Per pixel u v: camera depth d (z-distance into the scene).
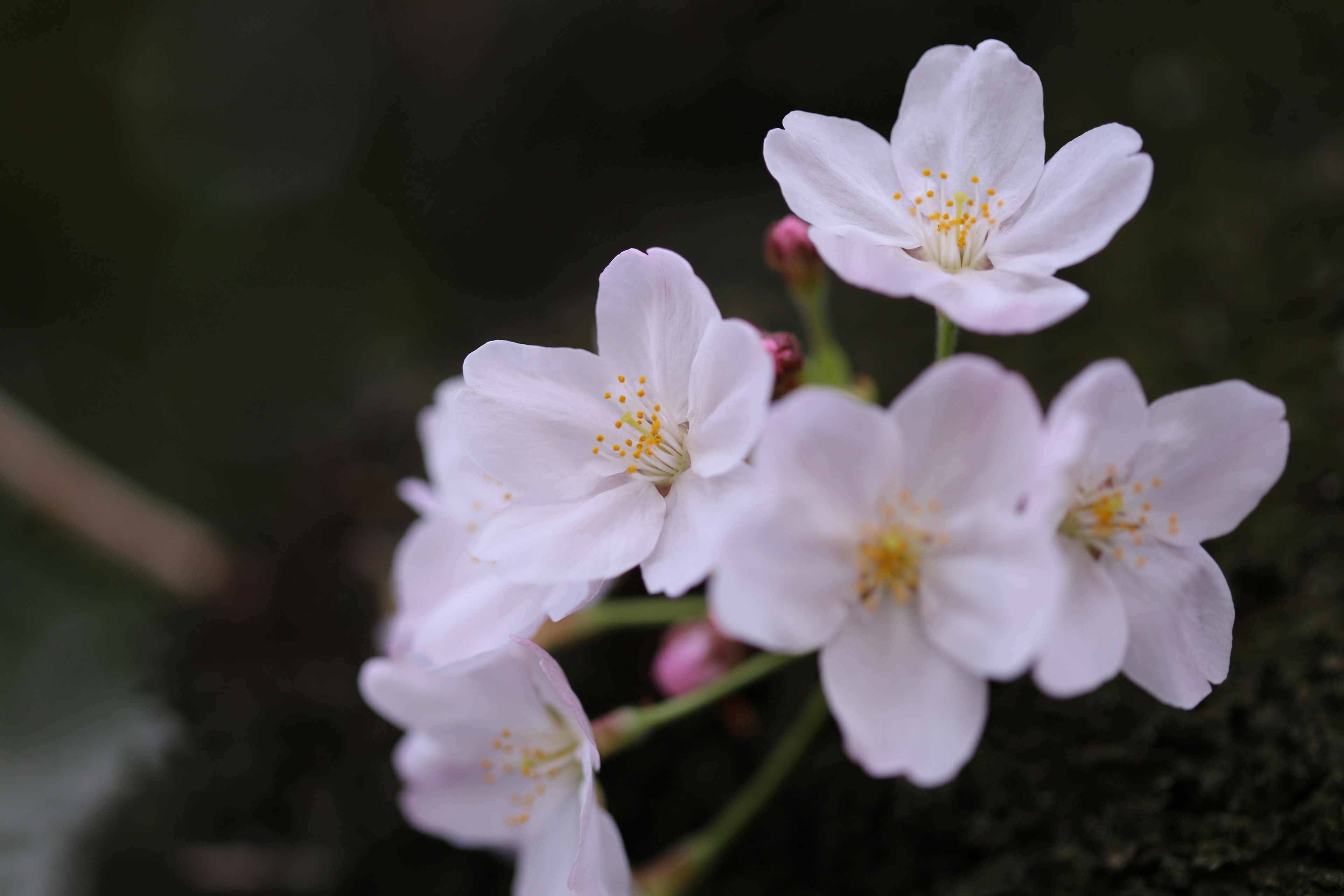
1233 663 0.33
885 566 0.29
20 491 0.39
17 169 0.55
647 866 0.35
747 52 0.43
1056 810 0.33
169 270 0.57
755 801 0.34
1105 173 0.31
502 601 0.31
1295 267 0.37
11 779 0.39
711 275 0.41
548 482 0.31
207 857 0.36
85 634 0.43
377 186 0.56
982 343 0.38
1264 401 0.30
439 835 0.35
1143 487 0.30
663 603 0.36
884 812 0.34
